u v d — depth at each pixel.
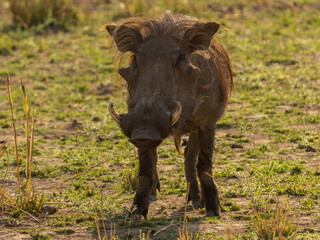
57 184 23.08
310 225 17.28
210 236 16.45
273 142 28.80
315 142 28.36
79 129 32.66
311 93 37.34
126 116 15.82
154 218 18.73
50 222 18.39
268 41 52.50
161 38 17.28
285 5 67.38
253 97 37.69
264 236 16.11
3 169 24.83
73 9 62.97
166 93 16.28
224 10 65.12
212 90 19.48
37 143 29.78
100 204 19.95
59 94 40.16
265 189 21.38
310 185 21.70
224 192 21.39
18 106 37.22
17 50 52.28
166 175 24.45
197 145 21.56
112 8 68.00
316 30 56.56
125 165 25.95
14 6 60.66
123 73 17.02
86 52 50.56
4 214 18.86
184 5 59.59
